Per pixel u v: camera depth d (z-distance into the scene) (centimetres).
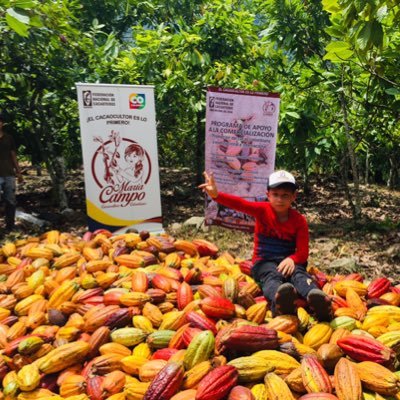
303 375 256
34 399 272
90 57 918
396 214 918
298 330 324
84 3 1195
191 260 474
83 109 618
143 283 386
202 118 1004
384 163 1316
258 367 262
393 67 618
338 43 447
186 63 920
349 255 605
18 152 1030
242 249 631
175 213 893
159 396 246
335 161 1139
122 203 654
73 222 832
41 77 862
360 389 246
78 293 384
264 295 360
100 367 286
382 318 331
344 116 757
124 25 1280
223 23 940
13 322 360
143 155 659
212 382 245
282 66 950
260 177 620
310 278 343
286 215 373
